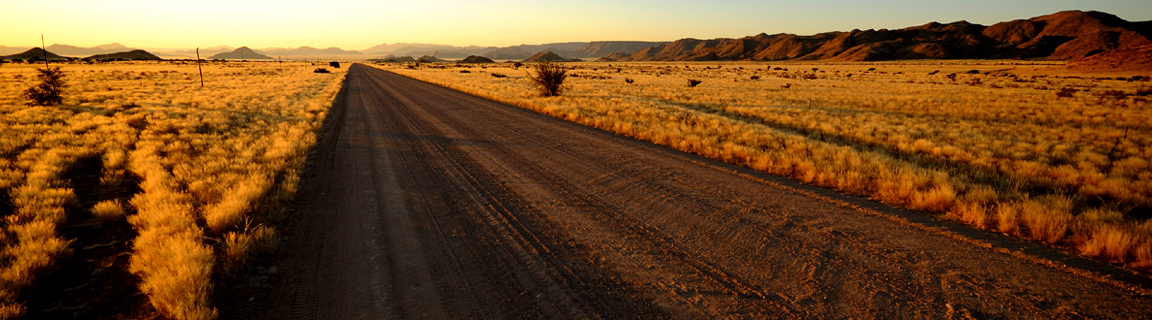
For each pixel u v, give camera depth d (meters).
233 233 4.65
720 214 5.80
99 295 3.81
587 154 9.95
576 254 4.71
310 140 11.38
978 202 5.66
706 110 20.42
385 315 3.62
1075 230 4.60
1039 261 4.12
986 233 4.86
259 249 4.70
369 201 6.66
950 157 9.33
